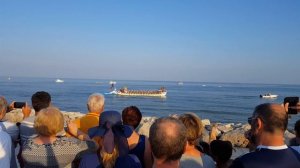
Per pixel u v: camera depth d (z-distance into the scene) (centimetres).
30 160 387
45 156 384
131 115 480
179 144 278
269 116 308
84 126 488
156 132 280
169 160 282
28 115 566
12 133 484
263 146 312
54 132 398
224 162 470
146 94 10894
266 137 311
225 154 469
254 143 336
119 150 334
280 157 301
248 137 351
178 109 7150
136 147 385
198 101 9894
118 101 8869
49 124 392
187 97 12075
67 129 432
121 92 10900
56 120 396
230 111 6888
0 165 391
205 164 390
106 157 331
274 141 308
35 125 397
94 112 501
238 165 310
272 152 304
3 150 397
